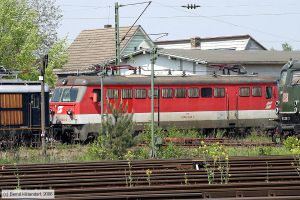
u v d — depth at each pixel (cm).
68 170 4094
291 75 7456
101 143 5844
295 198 2884
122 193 3108
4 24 9075
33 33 9231
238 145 6938
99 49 14288
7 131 7319
